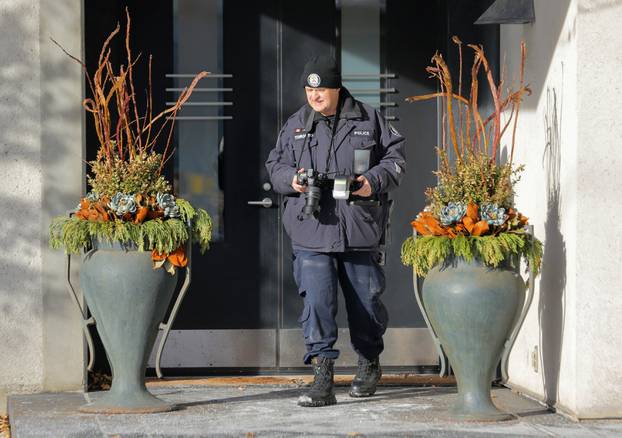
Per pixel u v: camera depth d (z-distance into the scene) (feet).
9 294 34.09
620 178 30.14
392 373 38.86
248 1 38.81
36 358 34.32
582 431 28.37
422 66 39.04
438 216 30.40
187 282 31.09
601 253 30.17
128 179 30.86
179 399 33.19
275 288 38.73
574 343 30.25
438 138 38.96
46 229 34.27
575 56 30.25
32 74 34.19
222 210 38.70
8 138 34.04
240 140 38.78
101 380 36.19
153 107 38.50
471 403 29.81
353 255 32.65
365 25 39.01
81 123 34.63
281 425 28.58
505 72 37.86
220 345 38.58
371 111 32.83
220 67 38.70
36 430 28.12
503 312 29.30
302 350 38.70
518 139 36.42
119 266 30.22
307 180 30.94
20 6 34.19
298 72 38.91
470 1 38.52
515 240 29.30
